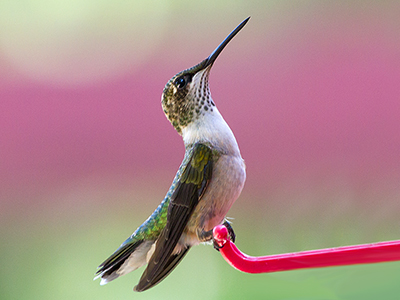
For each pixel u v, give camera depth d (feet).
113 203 42.50
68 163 45.27
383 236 31.65
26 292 38.01
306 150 41.24
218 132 15.98
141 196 42.68
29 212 42.91
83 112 47.96
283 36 55.36
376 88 47.65
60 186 44.01
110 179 43.80
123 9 56.59
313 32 53.83
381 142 40.19
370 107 45.03
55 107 47.98
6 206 42.88
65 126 47.16
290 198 36.91
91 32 54.95
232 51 53.52
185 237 15.69
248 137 44.62
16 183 44.24
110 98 48.85
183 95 16.74
